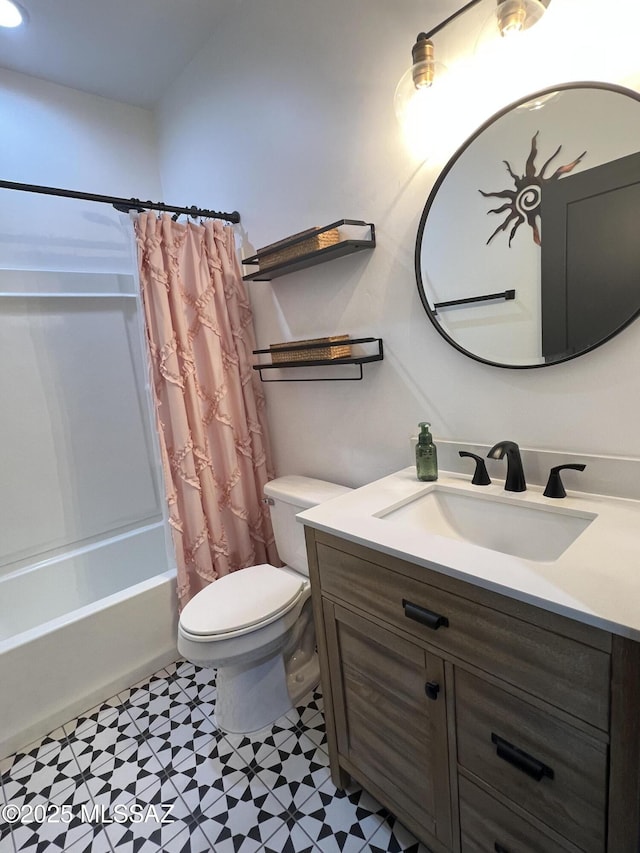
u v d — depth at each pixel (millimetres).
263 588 1634
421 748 1061
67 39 1862
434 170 1290
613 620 668
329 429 1867
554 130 1050
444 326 1340
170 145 2359
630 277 1001
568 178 1050
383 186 1432
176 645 2020
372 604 1074
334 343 1563
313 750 1514
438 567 888
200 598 1607
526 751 843
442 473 1433
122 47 1943
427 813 1096
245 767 1473
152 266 1802
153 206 1817
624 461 1079
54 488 2301
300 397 1976
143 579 2525
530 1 945
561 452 1181
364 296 1581
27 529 2238
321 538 1166
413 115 1253
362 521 1128
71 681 1735
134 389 2516
